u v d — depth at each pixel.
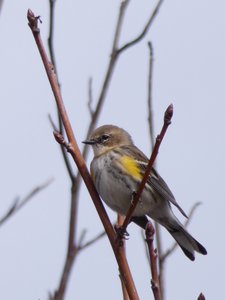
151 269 6.48
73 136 7.90
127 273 7.40
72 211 9.36
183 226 11.78
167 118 6.77
